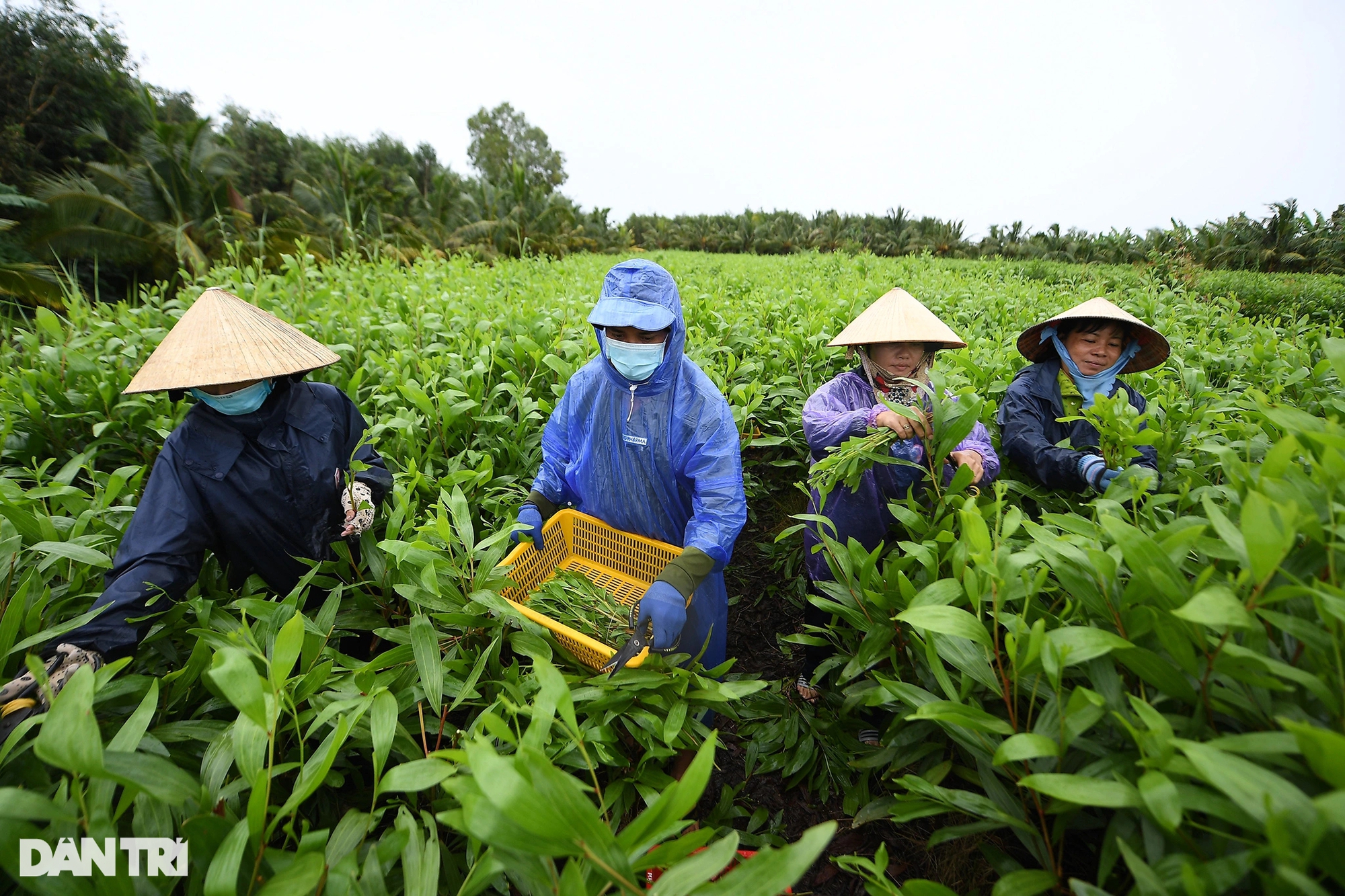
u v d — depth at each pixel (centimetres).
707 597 224
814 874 200
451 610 171
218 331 173
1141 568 106
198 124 1639
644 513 228
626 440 215
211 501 183
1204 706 104
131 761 103
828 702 236
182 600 180
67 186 1444
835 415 228
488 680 171
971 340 427
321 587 202
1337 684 94
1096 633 104
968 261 1827
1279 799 77
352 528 193
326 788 150
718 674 182
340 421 208
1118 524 109
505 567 220
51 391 300
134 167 1634
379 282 602
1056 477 222
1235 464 126
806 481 354
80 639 148
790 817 221
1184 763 90
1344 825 67
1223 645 95
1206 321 557
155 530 172
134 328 392
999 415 251
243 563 202
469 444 305
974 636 114
